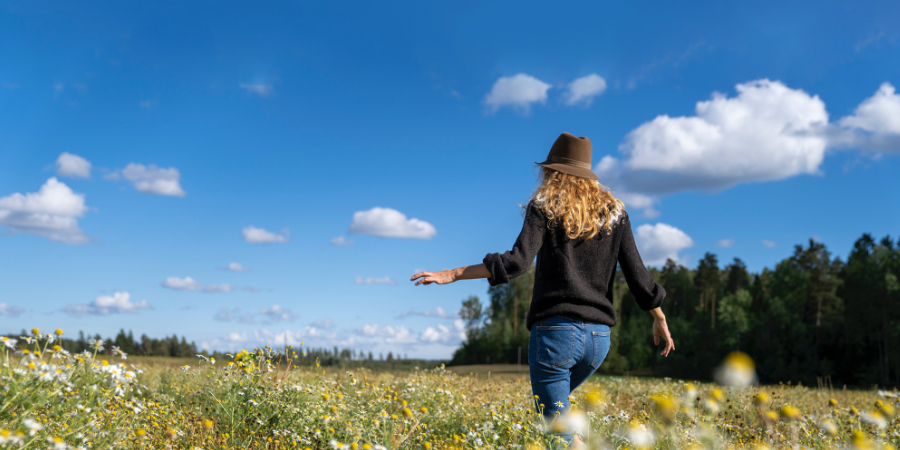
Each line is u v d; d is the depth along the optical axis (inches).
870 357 1555.1
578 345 110.3
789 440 104.0
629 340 2117.4
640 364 2065.7
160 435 119.4
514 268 104.7
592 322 111.7
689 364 1875.0
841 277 2304.4
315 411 143.1
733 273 3120.1
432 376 281.1
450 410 179.6
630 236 121.2
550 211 112.0
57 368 100.5
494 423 133.7
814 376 1561.3
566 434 99.4
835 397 267.7
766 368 1658.5
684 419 99.3
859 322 1643.7
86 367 110.7
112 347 118.5
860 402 238.5
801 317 2171.5
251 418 140.3
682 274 3275.1
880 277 1732.3
